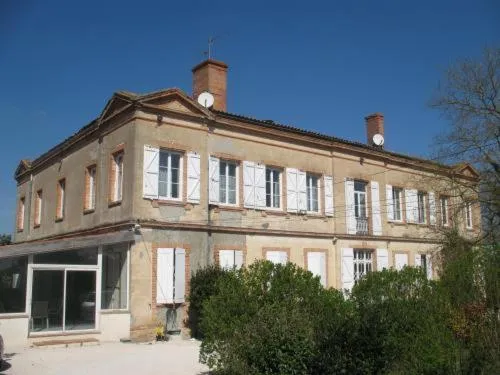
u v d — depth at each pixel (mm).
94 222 20016
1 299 16734
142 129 17922
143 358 13406
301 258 21969
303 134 22719
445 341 8844
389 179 26703
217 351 9328
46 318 16156
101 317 16344
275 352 8570
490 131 21453
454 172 24047
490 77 21547
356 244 24297
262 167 21203
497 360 8625
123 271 17312
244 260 19922
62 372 11562
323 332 8734
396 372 8766
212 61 22156
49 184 25422
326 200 23391
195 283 17625
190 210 18609
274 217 21266
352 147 24797
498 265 9742
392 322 9297
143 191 17578
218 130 19969
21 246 18500
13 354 13914
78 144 22406
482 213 22391
